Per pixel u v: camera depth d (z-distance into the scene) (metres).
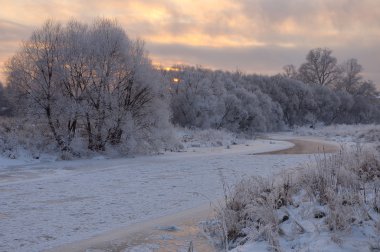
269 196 8.92
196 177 18.89
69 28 30.45
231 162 25.53
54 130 29.39
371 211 7.88
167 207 12.34
